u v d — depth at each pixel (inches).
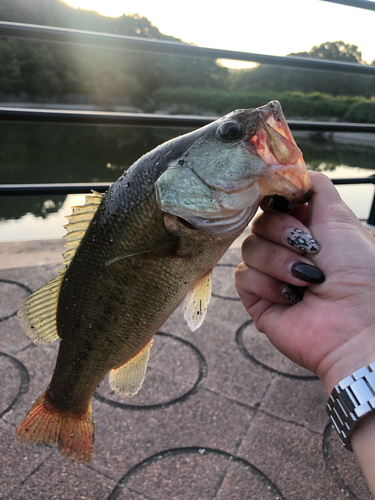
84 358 8.7
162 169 7.4
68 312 8.5
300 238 7.0
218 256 8.0
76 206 8.3
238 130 7.1
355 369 6.3
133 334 8.3
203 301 8.5
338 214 7.3
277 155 6.9
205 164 7.2
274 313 8.1
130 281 7.7
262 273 8.1
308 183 7.1
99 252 7.8
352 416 5.7
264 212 7.7
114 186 7.8
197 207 7.2
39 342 9.0
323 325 6.9
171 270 7.7
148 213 7.4
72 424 9.5
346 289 6.8
